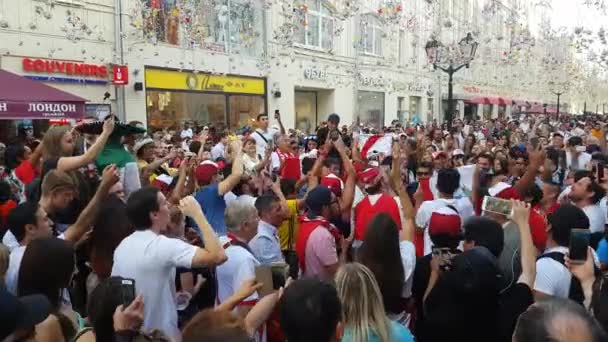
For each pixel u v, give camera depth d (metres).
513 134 17.20
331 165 7.19
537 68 35.56
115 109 16.14
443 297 3.44
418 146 9.64
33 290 2.95
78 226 3.83
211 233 3.34
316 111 27.64
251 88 21.92
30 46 13.68
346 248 5.54
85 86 15.16
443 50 16.47
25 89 10.14
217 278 3.88
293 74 24.17
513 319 3.39
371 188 5.48
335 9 25.20
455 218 3.89
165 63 17.80
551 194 6.47
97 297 2.64
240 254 3.82
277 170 8.67
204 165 6.00
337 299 2.44
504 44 32.53
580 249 3.15
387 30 29.31
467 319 3.34
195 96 19.39
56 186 3.98
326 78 26.44
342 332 2.61
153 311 3.24
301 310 2.35
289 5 22.06
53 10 14.19
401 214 5.36
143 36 16.75
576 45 22.03
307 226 4.60
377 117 30.64
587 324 1.76
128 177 5.15
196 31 18.20
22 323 2.27
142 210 3.37
